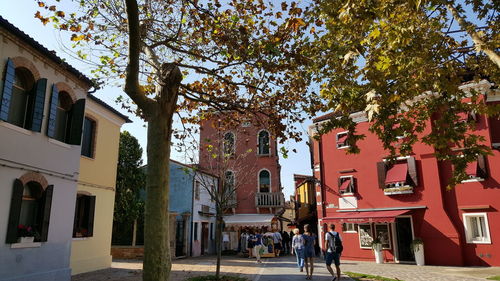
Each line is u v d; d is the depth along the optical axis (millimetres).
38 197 11586
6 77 10055
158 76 8070
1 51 10070
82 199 15750
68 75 12852
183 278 13500
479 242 18047
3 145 10062
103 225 16875
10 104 10688
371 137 22844
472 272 15164
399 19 8375
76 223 15336
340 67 9312
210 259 23828
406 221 20891
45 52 11359
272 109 11648
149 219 7109
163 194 7352
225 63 10047
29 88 11352
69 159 12945
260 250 21250
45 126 11742
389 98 8289
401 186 20891
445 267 17547
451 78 8477
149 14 9984
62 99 13039
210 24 9867
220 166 17547
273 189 32656
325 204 24531
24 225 11070
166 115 7789
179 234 26797
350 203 23125
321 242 24453
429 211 19750
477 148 10227
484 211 18125
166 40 9891
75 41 9258
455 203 19172
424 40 8523
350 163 23578
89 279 13250
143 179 26281
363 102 8633
